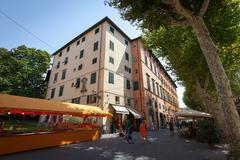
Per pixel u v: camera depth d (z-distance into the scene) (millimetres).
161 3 9539
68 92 24859
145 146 10266
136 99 25375
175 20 9672
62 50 31641
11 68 29219
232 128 6785
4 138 7832
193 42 13430
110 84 20969
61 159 7008
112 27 25172
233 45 13508
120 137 15047
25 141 8695
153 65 34750
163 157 7363
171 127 17250
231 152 6688
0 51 30422
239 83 21875
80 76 23875
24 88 29453
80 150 8984
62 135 10867
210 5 9977
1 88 26984
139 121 23047
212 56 7934
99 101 19266
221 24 11523
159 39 15953
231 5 11445
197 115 15375
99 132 14367
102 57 21578
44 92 32312
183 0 9773
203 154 7863
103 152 8461
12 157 7270
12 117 27328
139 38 29406
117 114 20609
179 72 16797
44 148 9516
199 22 8602
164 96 38750
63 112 10797
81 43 27078
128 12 10047
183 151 8641
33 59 32500
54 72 31047
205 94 14273
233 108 7051
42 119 26188
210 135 10477
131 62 28109
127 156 7582
